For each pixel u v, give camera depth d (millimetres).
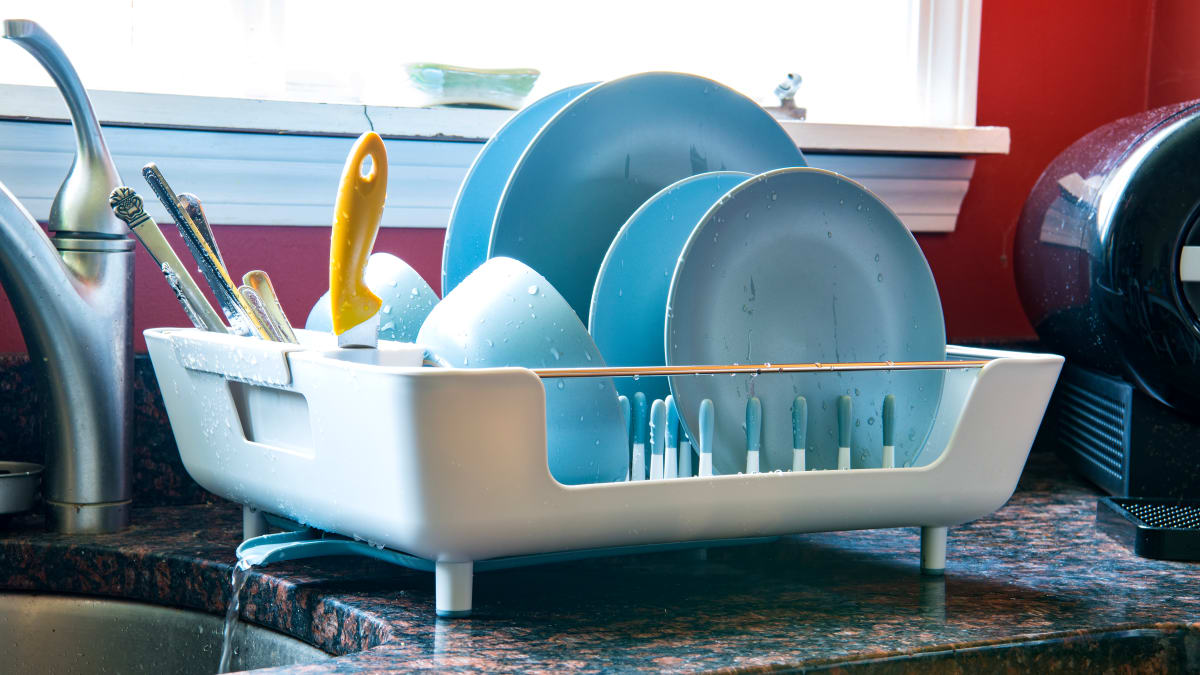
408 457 604
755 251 778
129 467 931
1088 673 668
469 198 869
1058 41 1439
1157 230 971
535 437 623
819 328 805
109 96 1011
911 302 827
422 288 869
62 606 870
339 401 640
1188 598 752
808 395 794
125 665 859
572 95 896
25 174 1027
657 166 889
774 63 1398
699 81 870
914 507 748
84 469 905
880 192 1332
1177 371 987
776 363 788
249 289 792
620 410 718
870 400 814
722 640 640
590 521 649
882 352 822
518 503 626
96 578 864
